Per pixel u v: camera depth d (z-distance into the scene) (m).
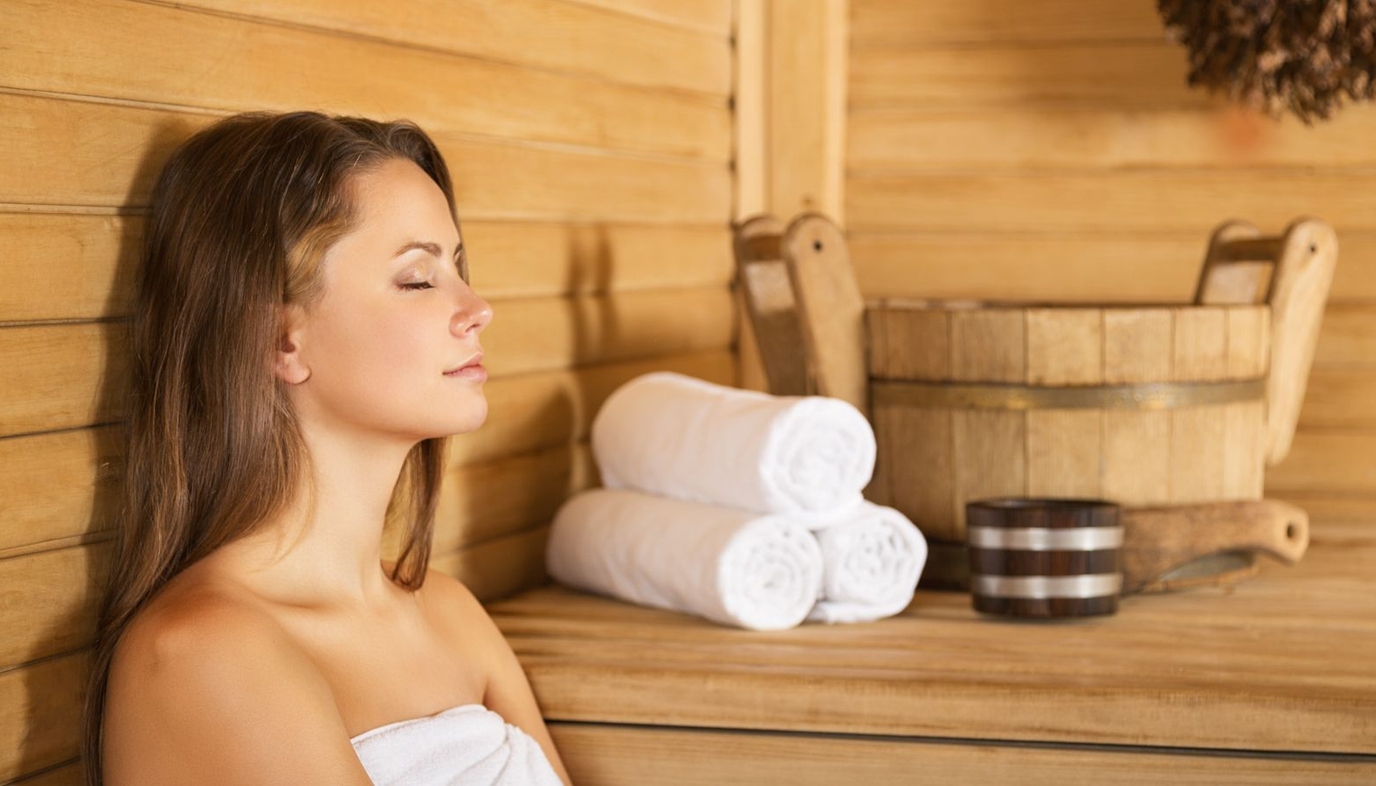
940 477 1.77
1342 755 1.30
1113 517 1.63
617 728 1.45
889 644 1.52
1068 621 1.63
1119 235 2.36
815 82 2.36
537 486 1.84
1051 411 1.72
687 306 2.16
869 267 2.45
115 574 1.17
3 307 1.09
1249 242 1.98
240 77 1.31
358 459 1.21
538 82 1.77
